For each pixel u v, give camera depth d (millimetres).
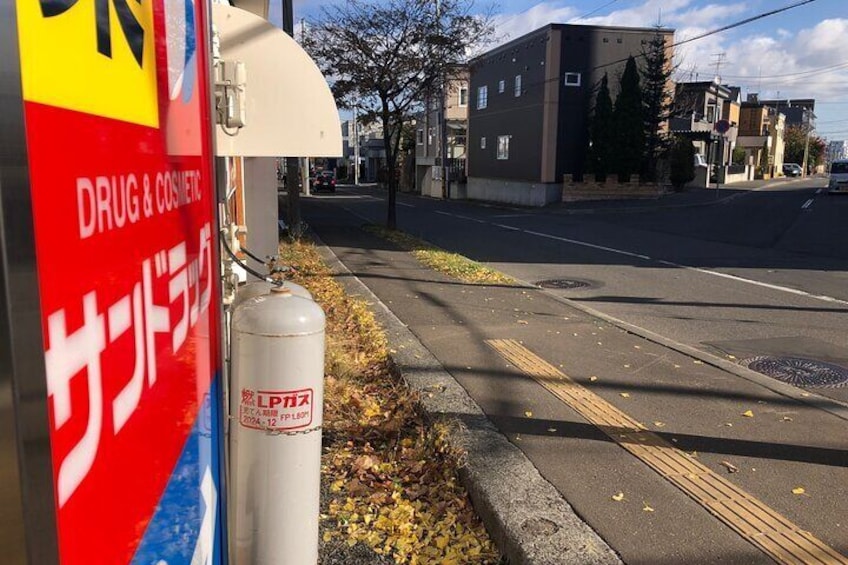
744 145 62469
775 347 6648
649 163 32312
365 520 3240
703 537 2982
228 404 2467
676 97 34344
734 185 42938
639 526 3049
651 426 4273
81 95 959
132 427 1163
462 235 18312
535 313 7773
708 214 24000
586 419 4352
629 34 31812
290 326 2100
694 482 3506
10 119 747
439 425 4082
